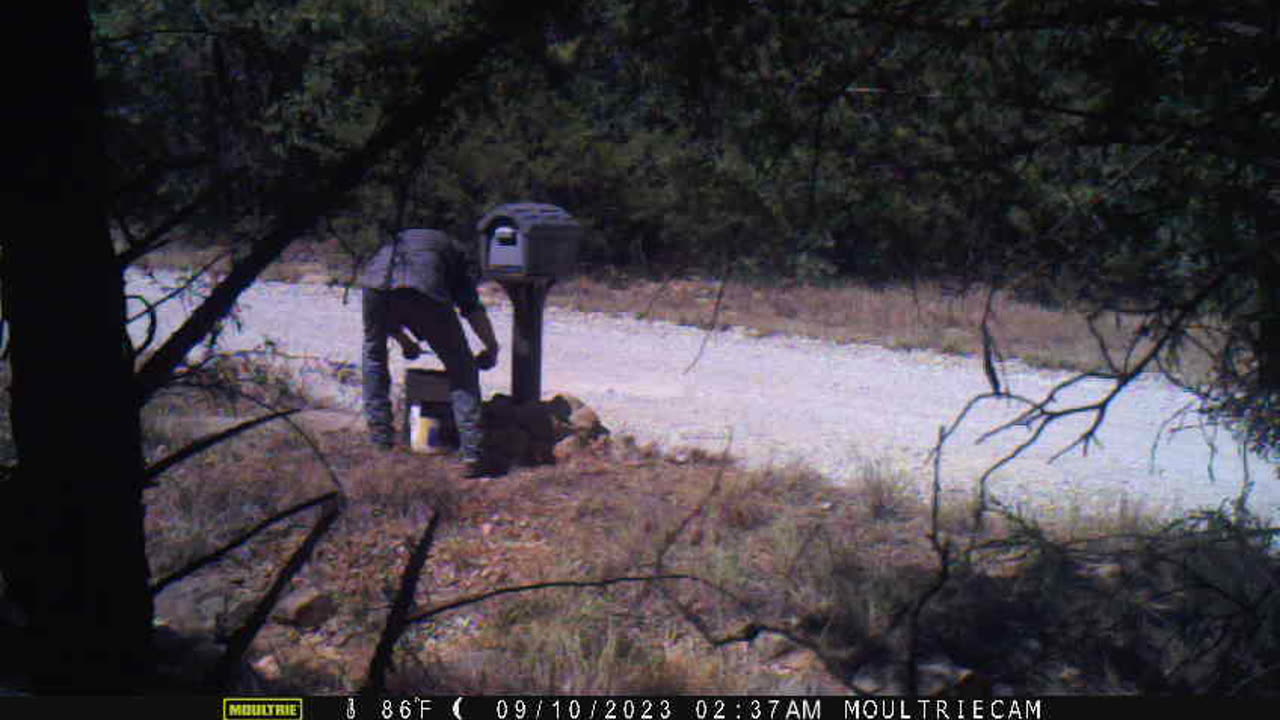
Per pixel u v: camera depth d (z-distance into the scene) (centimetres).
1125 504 557
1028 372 1107
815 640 404
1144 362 195
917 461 741
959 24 233
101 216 194
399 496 552
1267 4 200
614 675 373
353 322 1259
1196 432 848
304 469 578
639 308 1402
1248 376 222
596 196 1156
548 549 499
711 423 852
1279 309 201
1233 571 293
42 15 186
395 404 749
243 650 191
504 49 227
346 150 214
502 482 610
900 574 457
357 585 449
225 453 597
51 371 190
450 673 370
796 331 1295
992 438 830
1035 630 384
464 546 500
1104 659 348
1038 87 230
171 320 1013
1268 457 263
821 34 245
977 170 239
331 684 349
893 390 1027
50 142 188
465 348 636
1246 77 206
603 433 731
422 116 208
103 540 192
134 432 198
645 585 447
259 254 200
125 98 221
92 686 191
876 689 360
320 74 221
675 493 588
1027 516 564
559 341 1249
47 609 190
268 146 217
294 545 491
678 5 242
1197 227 209
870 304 1373
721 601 439
